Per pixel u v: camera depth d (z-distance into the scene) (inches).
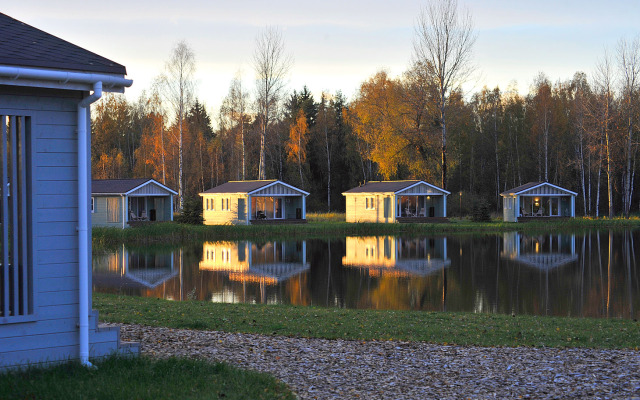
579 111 2596.0
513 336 468.4
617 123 2354.8
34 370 303.4
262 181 1996.8
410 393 299.6
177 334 439.5
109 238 1457.9
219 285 853.8
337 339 438.3
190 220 1820.9
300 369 342.6
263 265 1081.4
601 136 2256.4
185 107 2027.6
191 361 331.0
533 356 377.7
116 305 603.5
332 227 1770.4
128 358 329.7
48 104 320.8
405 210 2122.3
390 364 356.5
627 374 329.7
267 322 519.2
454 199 2506.2
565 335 475.5
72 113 327.6
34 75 298.4
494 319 564.4
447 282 887.1
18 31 335.0
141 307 593.3
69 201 327.0
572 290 814.5
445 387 309.7
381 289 823.1
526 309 677.9
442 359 369.7
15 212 313.9
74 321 327.3
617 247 1391.5
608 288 831.1
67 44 336.5
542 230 1892.2
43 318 319.0
